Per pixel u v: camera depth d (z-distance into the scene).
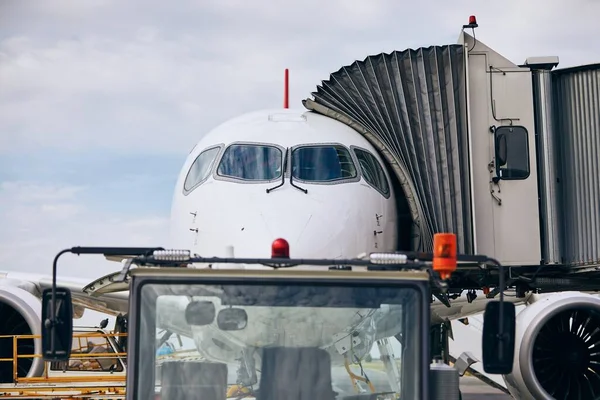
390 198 12.61
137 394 6.85
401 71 13.26
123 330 15.66
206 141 12.86
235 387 6.91
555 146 12.90
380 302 6.93
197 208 11.78
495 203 12.70
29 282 15.16
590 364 11.82
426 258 7.25
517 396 11.83
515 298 13.27
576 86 13.00
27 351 13.34
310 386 6.92
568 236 12.88
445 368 7.42
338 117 13.27
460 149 12.88
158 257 6.93
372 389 6.91
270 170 11.79
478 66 12.95
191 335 6.89
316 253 10.55
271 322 6.93
